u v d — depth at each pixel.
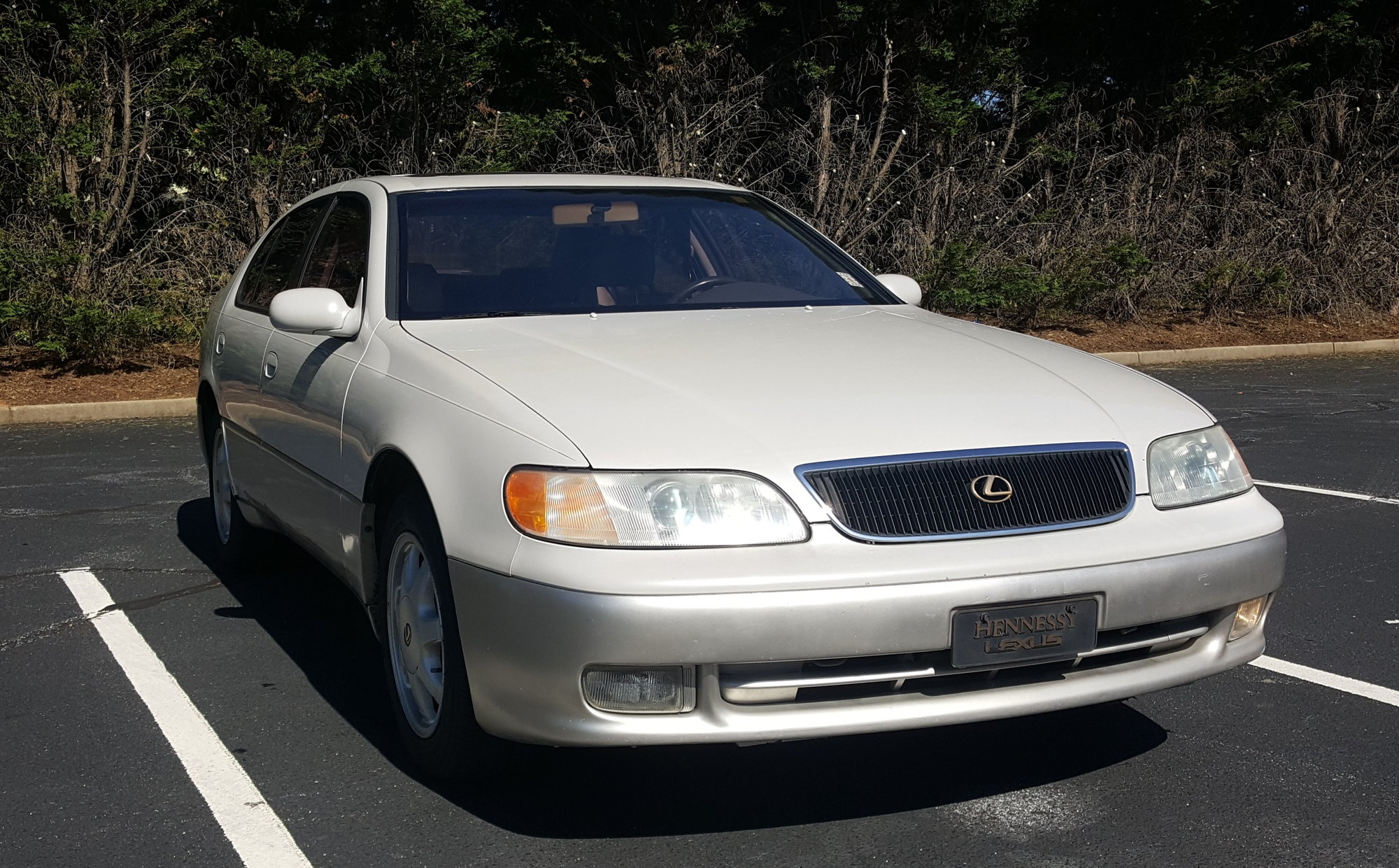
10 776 3.29
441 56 14.71
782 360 3.25
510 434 2.87
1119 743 3.47
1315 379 12.32
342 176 14.53
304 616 4.74
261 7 14.63
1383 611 4.75
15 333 12.24
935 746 3.44
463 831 2.96
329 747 3.48
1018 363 3.38
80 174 13.11
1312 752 3.41
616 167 15.20
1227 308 16.28
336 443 3.67
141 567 5.48
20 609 4.84
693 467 2.71
